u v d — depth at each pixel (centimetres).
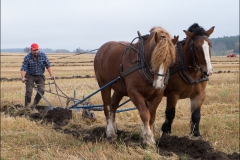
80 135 725
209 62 589
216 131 738
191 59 629
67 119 878
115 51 673
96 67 749
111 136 698
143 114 580
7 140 700
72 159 554
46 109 988
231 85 1543
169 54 536
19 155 607
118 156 563
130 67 596
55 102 1173
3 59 6119
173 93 664
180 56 643
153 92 588
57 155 579
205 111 991
